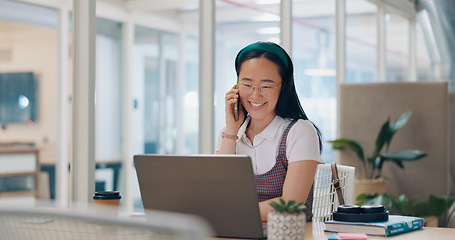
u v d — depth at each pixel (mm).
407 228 1696
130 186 4418
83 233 863
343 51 5961
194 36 4496
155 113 4512
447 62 7293
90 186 3365
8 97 3875
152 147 4504
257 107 1928
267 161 1952
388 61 7199
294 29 5227
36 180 3980
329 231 1699
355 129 5234
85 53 3350
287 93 1979
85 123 3357
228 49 4383
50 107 4074
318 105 5559
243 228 1554
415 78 7609
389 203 4551
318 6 5539
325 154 5602
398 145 5125
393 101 5117
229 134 2033
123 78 4383
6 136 3867
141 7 4453
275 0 4562
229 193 1539
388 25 7203
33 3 3961
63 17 4109
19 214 880
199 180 1563
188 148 4449
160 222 769
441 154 4992
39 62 4012
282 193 1936
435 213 4516
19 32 3916
